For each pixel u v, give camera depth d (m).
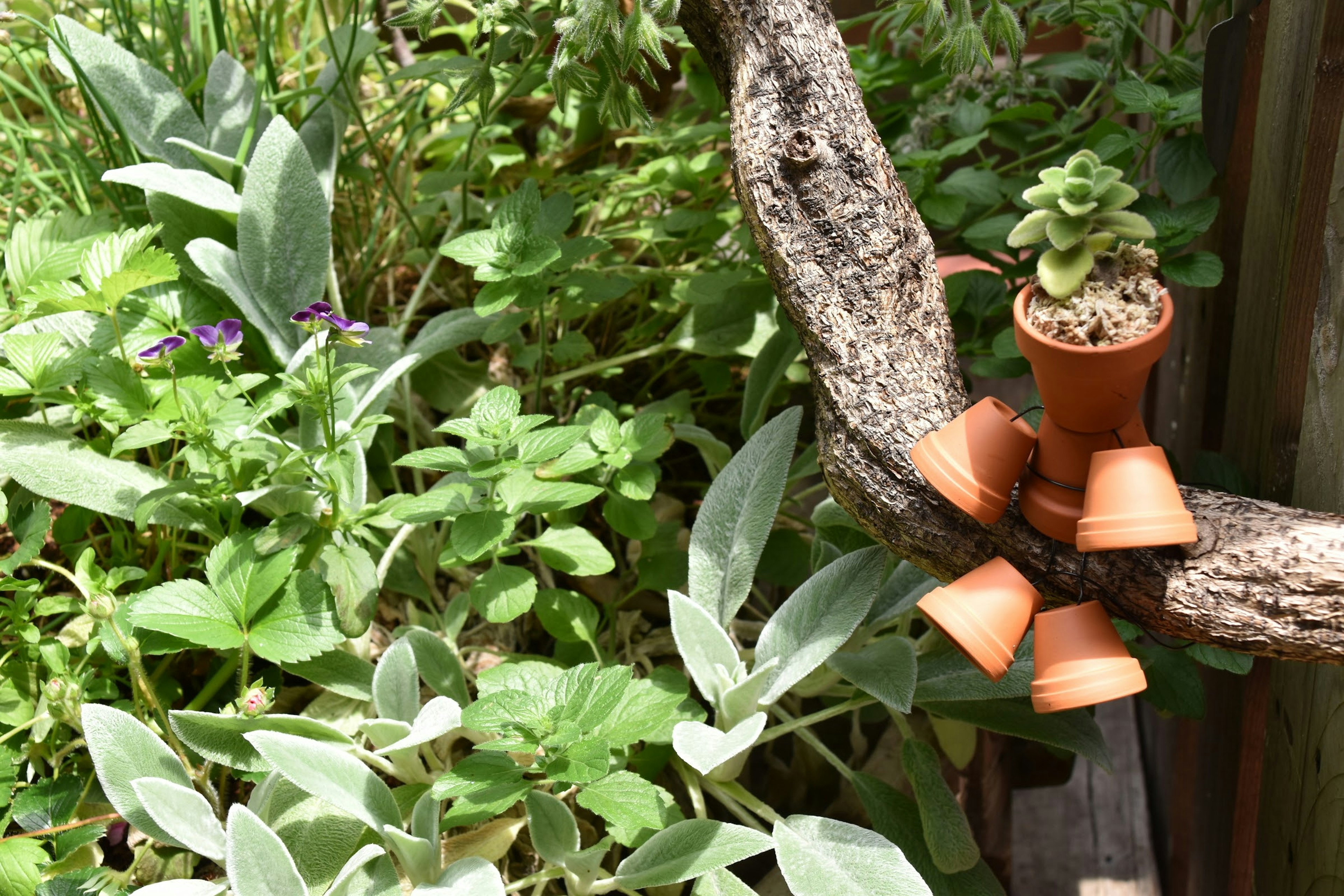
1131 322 0.79
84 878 1.02
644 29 1.07
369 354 1.50
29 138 1.75
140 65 1.57
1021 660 1.23
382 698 1.18
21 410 1.42
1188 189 1.40
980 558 0.97
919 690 1.25
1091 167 0.80
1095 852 2.36
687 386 1.95
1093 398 0.81
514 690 1.04
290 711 1.39
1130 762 2.52
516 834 1.24
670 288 1.82
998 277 1.66
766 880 1.41
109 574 1.23
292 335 1.48
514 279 1.39
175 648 1.12
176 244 1.48
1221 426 1.61
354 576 1.25
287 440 1.41
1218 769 1.66
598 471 1.46
